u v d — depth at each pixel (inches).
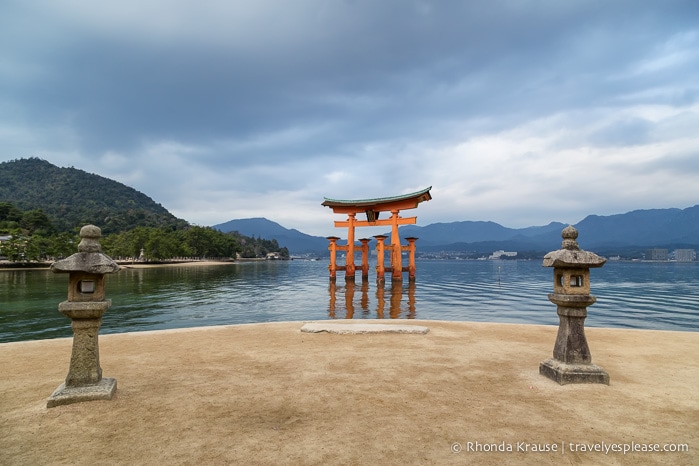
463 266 4697.3
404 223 1651.1
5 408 206.1
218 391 232.5
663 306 1022.4
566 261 248.5
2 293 1239.5
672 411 204.1
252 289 1512.1
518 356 321.7
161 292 1337.4
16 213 3976.4
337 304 1047.0
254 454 156.3
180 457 154.2
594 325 750.5
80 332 221.1
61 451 159.6
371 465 148.0
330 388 237.9
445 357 317.4
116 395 223.3
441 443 166.4
